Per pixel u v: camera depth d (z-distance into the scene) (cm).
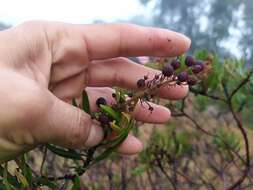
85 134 13
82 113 13
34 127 12
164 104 22
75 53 15
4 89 12
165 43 15
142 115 16
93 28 15
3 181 12
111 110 12
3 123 12
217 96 22
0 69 12
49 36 14
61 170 23
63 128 12
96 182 26
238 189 23
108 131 13
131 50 15
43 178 13
